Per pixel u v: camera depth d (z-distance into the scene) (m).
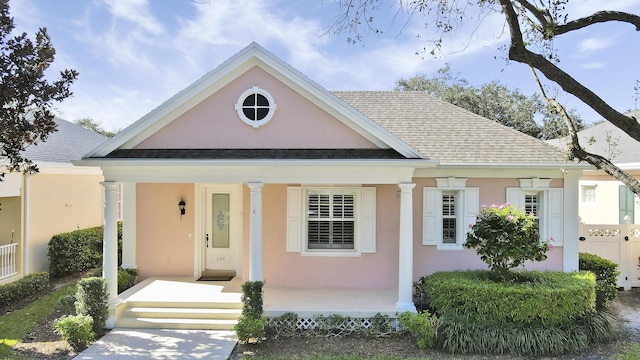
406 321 8.80
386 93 15.82
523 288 8.87
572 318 8.98
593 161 9.60
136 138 10.35
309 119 10.50
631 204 16.89
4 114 8.45
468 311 9.01
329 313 9.75
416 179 12.05
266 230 11.98
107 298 9.66
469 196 12.05
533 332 8.56
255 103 10.50
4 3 8.37
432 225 12.05
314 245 12.16
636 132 7.75
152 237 13.11
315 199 12.14
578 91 7.90
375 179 10.05
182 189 13.16
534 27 9.00
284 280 11.98
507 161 11.73
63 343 8.89
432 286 9.82
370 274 11.98
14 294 11.81
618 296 12.58
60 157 15.25
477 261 12.05
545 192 12.08
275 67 10.31
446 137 12.86
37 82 8.87
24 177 13.52
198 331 9.63
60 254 14.40
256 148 10.46
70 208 16.03
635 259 13.23
